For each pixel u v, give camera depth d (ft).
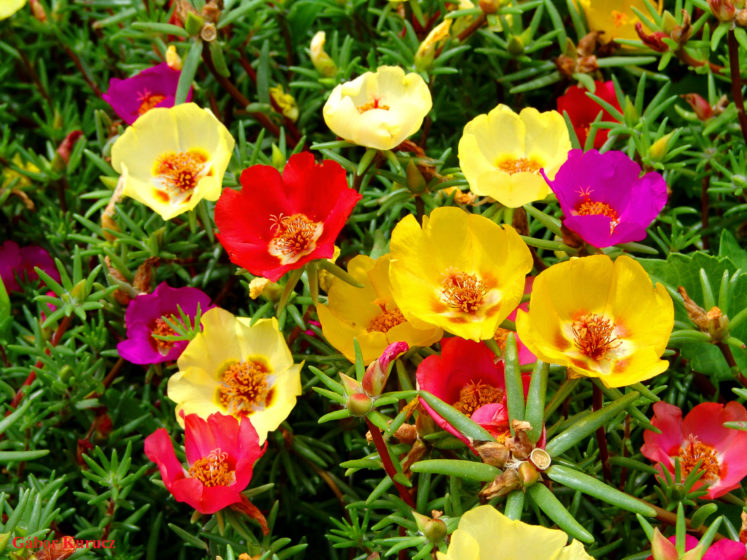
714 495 1.11
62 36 1.58
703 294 1.15
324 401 1.26
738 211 1.37
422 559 1.04
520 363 1.10
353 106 1.14
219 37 1.41
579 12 1.42
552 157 1.19
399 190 1.22
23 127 1.66
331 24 1.54
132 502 1.25
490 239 1.08
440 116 1.47
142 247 1.31
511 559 0.96
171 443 1.09
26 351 1.26
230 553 1.04
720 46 1.48
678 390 1.29
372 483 1.23
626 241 1.07
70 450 1.30
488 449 0.97
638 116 1.30
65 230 1.43
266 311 1.18
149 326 1.28
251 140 1.50
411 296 1.08
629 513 1.14
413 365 1.15
